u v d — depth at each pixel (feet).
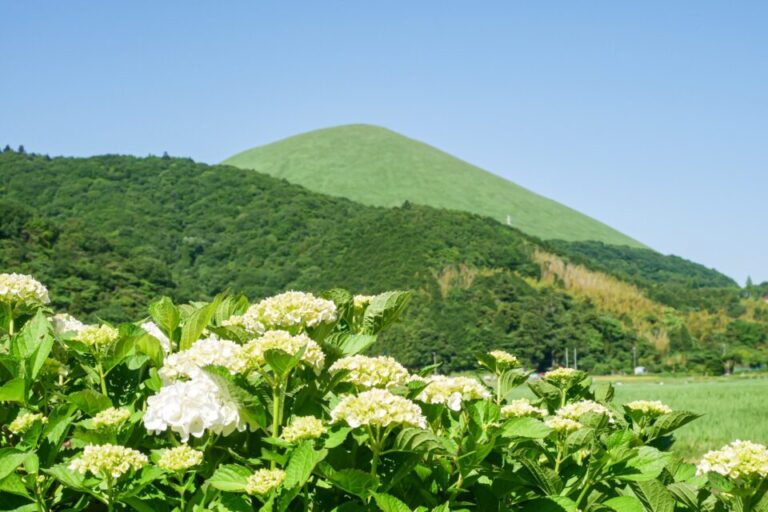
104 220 530.68
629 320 385.09
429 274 390.63
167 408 9.68
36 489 9.43
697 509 10.50
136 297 279.49
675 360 344.49
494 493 10.34
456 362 310.65
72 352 12.39
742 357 346.54
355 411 9.36
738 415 68.85
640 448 10.66
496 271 407.23
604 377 307.37
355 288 412.77
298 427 9.18
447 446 10.32
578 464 11.23
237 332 11.80
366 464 10.09
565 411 11.96
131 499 9.26
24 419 9.94
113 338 11.42
